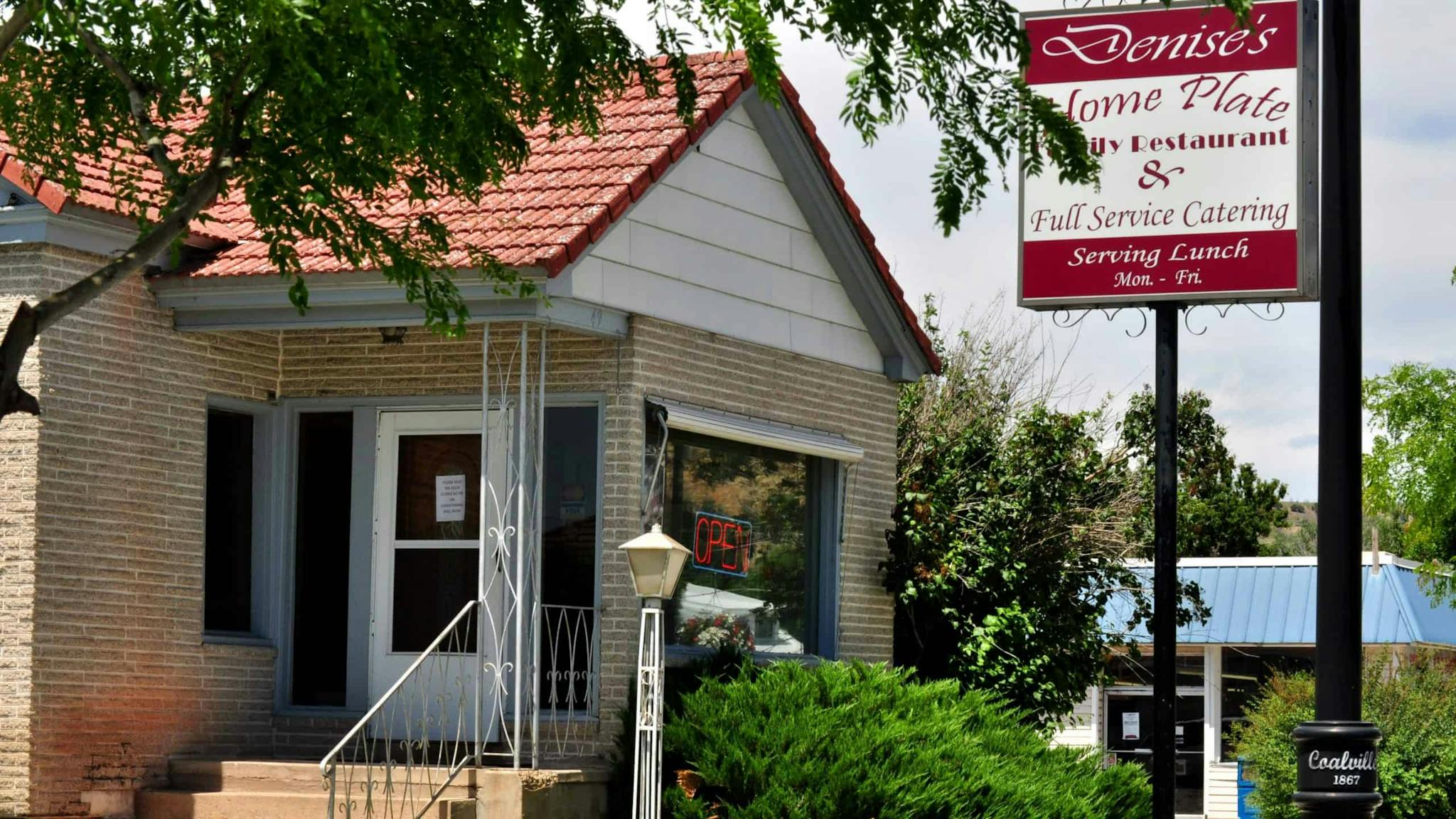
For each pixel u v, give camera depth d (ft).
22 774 37.88
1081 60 40.01
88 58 34.12
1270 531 138.21
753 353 46.09
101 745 39.55
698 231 43.96
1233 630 98.27
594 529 41.52
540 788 37.14
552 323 39.09
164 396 41.60
